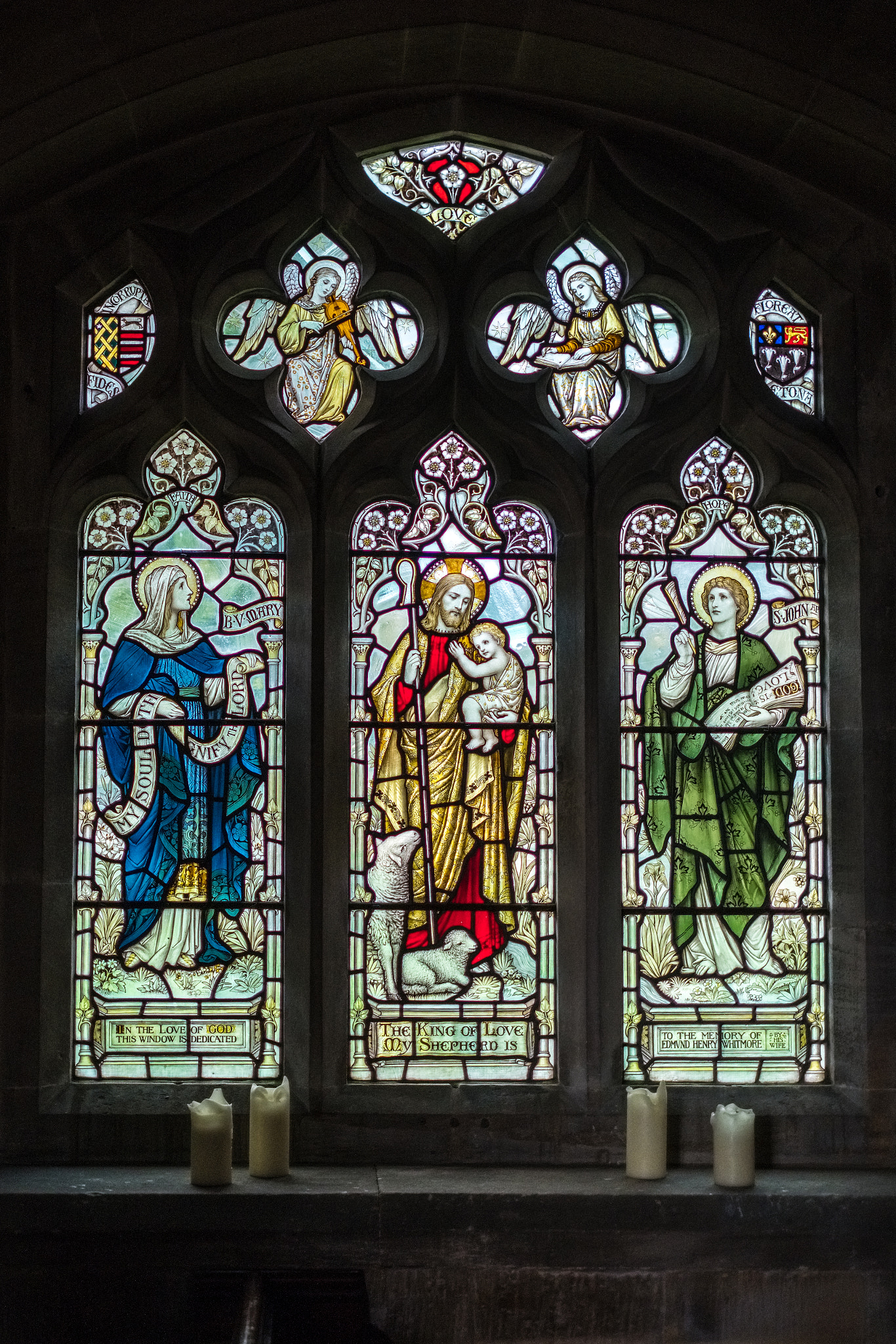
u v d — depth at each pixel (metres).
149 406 5.14
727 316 5.29
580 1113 4.95
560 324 5.38
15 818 4.93
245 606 5.23
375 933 5.12
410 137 5.36
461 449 5.31
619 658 5.22
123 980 5.05
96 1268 4.45
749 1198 4.55
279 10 4.79
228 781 5.15
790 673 5.30
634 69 5.07
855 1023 5.04
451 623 5.26
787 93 5.00
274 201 5.26
